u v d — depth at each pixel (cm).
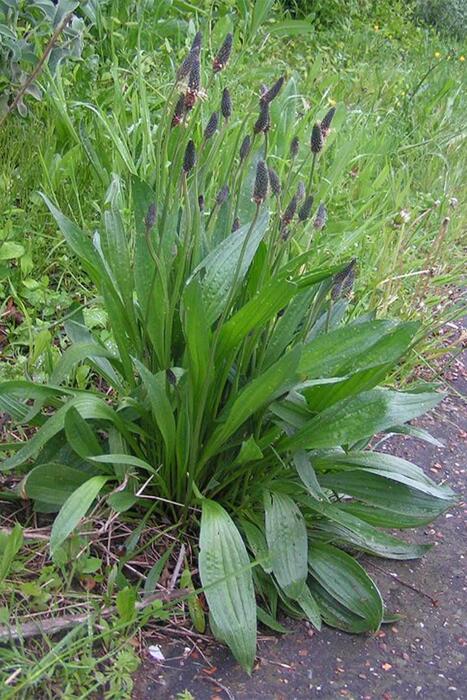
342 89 578
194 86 229
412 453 327
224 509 238
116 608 217
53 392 234
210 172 352
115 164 365
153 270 243
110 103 436
